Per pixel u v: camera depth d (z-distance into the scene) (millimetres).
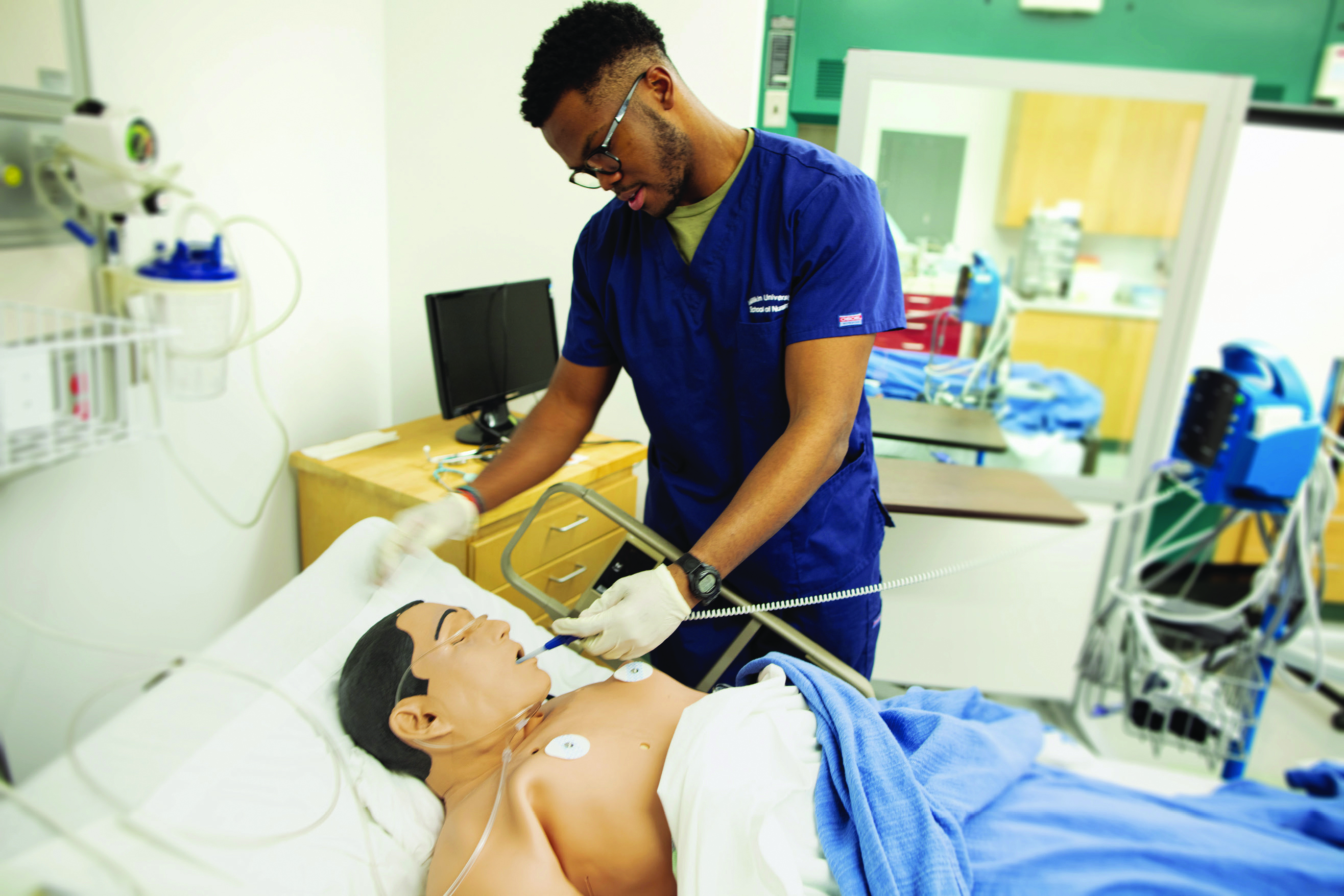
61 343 910
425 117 2133
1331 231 2910
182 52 1512
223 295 1104
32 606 1334
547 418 1402
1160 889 1015
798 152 1172
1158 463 2316
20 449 896
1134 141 2445
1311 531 2039
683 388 1286
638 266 1264
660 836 1013
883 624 2482
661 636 1055
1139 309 2639
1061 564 2414
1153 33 2420
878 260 1145
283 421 1892
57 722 1386
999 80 2170
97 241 1235
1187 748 2111
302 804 993
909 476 2072
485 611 1354
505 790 1024
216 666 886
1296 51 2461
